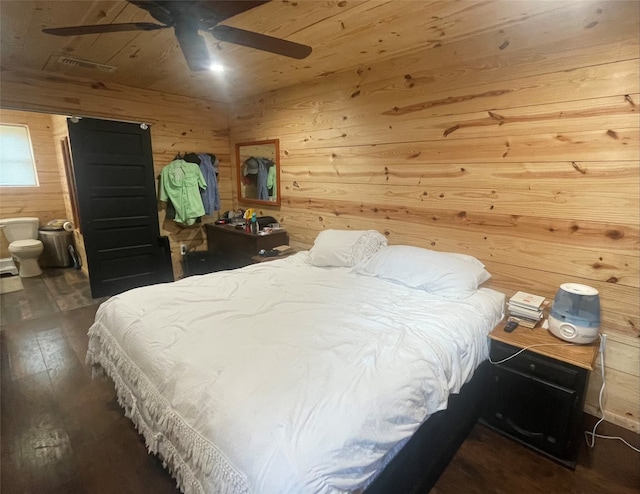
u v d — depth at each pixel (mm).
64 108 3311
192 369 1348
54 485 1566
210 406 1162
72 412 2037
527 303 1986
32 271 4590
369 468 1075
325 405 1128
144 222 3967
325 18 2000
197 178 4195
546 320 2014
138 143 3785
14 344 2818
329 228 3439
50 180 5090
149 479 1599
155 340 1596
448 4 1824
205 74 3191
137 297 2068
